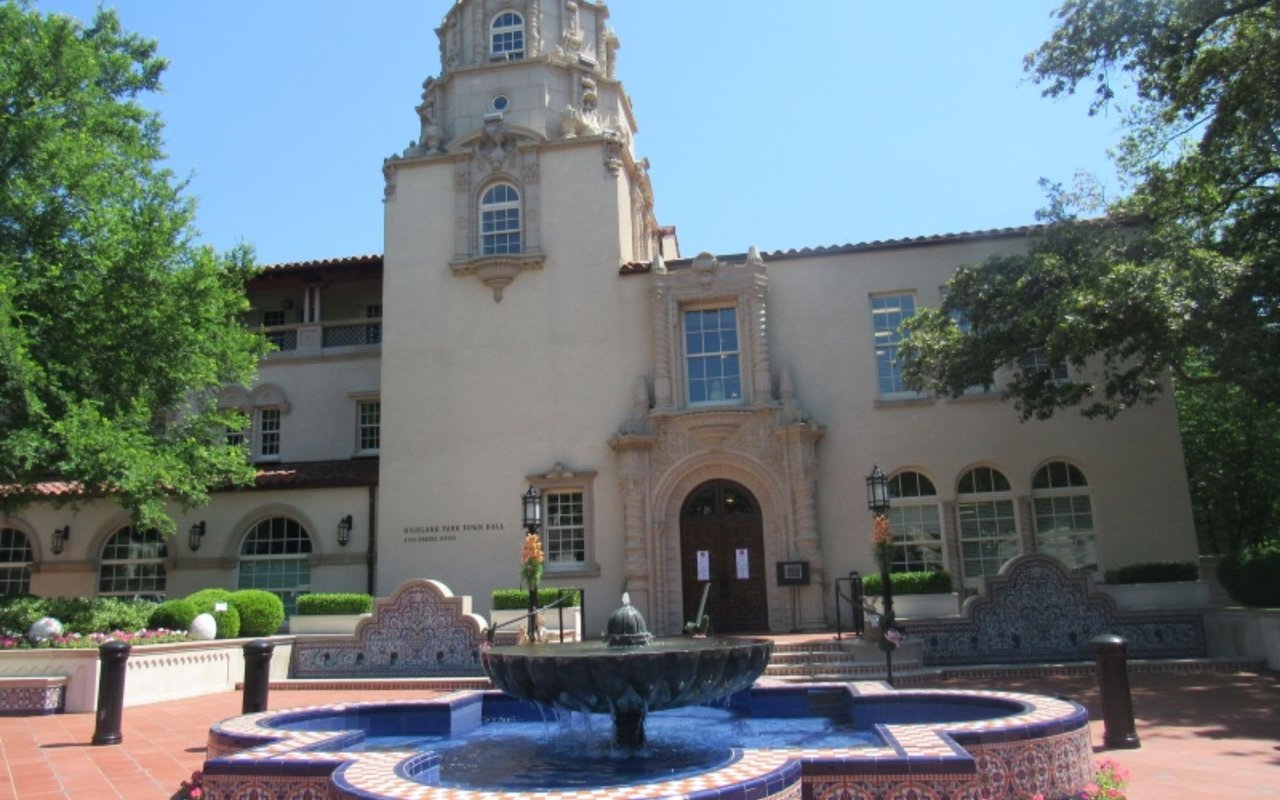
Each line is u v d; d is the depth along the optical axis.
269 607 18.83
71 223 19.47
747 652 7.92
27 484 18.83
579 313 22.66
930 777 6.04
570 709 8.02
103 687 11.57
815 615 20.08
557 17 25.67
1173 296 14.13
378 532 22.31
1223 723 10.93
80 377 19.17
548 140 23.64
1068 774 6.88
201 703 15.28
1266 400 14.80
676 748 8.30
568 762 7.78
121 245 19.70
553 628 18.30
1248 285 14.68
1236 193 17.62
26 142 18.64
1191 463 27.44
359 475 23.45
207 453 20.39
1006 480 20.86
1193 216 18.31
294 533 23.75
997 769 6.57
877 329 22.02
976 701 9.00
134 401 19.83
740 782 5.41
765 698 10.38
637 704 7.66
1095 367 20.83
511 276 23.02
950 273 21.86
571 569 21.33
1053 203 18.20
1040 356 21.16
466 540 21.88
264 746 7.19
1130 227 18.84
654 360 21.84
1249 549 17.28
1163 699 12.73
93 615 17.33
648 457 21.31
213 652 16.95
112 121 21.03
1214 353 15.06
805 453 20.73
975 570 20.56
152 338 20.08
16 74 19.31
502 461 22.16
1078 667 15.70
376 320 26.58
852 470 21.14
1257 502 27.38
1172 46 16.05
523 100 24.53
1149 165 18.81
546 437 22.12
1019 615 16.73
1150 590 17.30
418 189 24.05
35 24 19.91
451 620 17.38
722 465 21.19
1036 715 7.31
